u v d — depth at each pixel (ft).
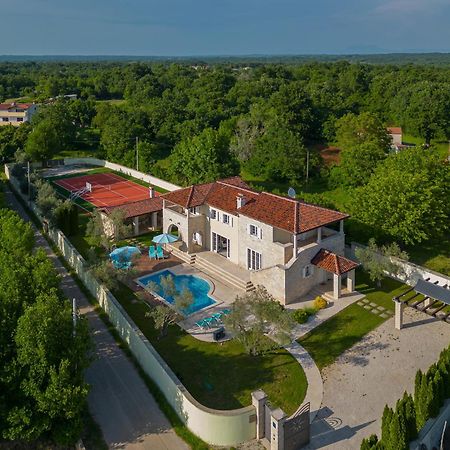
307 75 634.84
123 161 357.41
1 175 334.24
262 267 159.94
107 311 141.59
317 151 356.18
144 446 93.20
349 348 123.24
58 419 91.25
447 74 549.13
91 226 186.50
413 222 164.55
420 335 127.54
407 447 82.17
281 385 110.01
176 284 162.81
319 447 91.86
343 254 161.68
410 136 413.59
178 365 118.01
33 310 91.30
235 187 179.63
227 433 92.02
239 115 411.54
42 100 554.87
